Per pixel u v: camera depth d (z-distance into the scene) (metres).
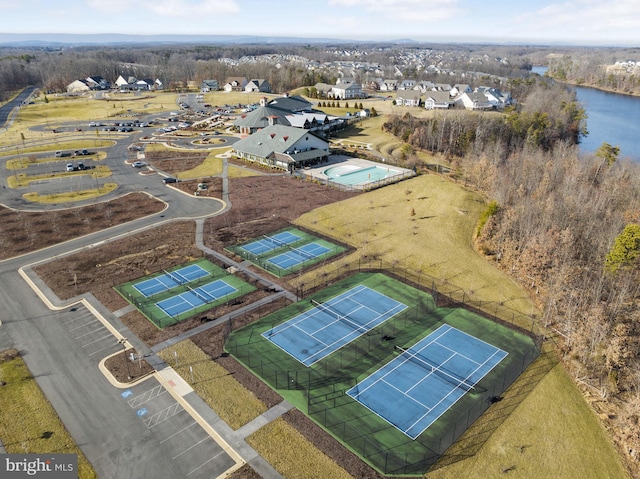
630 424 33.16
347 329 45.12
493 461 30.86
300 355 41.16
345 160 106.25
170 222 70.06
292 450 31.25
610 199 77.56
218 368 39.19
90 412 34.47
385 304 49.53
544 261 53.78
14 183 88.88
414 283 53.69
